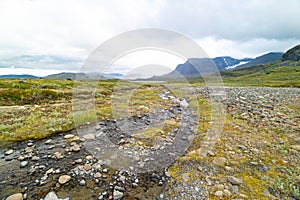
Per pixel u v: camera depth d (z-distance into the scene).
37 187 3.42
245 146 5.18
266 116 7.77
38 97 12.66
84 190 3.42
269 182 3.61
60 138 5.59
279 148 5.00
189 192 3.43
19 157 4.41
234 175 3.88
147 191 3.46
